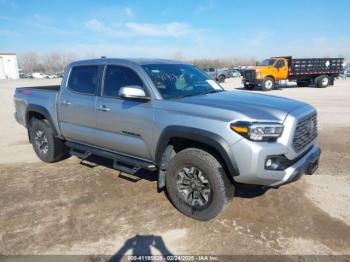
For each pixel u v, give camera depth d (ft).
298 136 10.96
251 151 9.93
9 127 30.53
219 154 11.02
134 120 12.89
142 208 12.72
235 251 9.80
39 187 14.97
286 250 9.80
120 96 12.51
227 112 10.58
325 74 79.97
